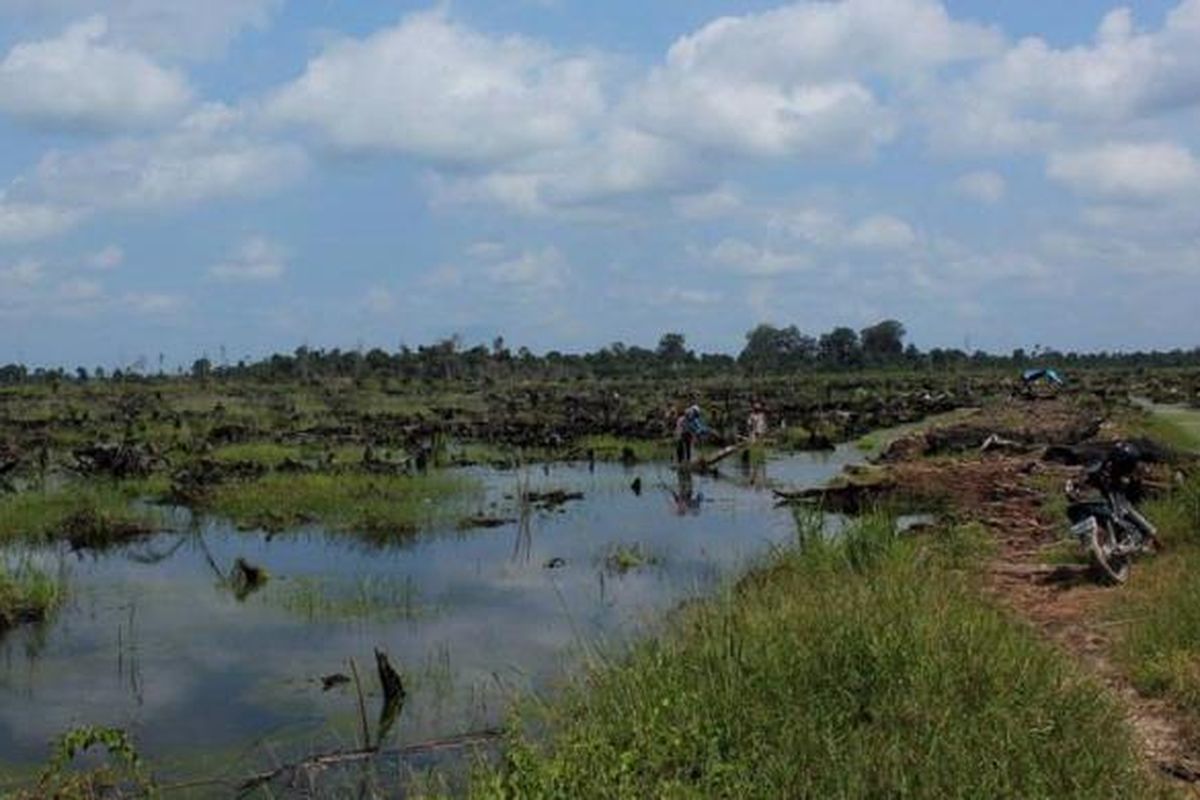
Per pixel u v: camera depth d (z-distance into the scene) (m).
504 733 7.55
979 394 56.22
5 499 19.95
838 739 5.90
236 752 7.97
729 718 6.21
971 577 10.95
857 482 19.14
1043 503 16.39
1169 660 7.61
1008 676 6.70
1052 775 5.43
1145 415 36.88
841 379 77.69
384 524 18.47
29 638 11.41
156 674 10.05
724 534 17.56
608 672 7.57
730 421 37.94
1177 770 6.02
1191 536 12.05
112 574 14.84
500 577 14.41
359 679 9.73
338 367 74.31
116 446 28.50
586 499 22.02
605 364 86.50
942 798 5.20
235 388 60.19
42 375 71.75
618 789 5.39
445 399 53.34
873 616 7.67
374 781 7.29
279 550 16.73
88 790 7.06
